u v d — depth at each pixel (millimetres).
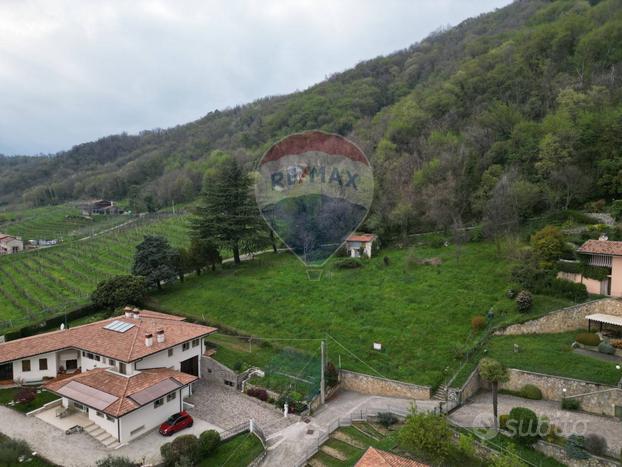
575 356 35875
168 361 39281
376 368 39000
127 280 55875
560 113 72750
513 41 112688
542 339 39469
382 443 30109
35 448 30406
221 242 64500
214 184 69312
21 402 36219
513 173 64875
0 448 28922
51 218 146875
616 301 39719
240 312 51312
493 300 45438
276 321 48438
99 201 158000
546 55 99000
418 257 59000
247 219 64750
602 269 43031
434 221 67938
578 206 59906
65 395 33656
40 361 40656
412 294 49188
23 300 64312
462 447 26781
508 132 79375
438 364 38000
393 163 80375
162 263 60375
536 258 47781
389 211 69375
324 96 154500
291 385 38312
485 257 55031
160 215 123125
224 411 36219
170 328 41781
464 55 134875
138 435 32312
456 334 41375
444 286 49688
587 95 75875
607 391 30656
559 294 43562
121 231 107688
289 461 29125
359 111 135375
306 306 50219
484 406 33281
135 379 34781
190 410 36406
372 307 47906
